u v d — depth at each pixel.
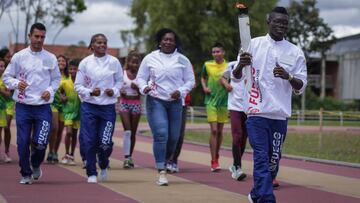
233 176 14.62
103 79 13.32
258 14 62.56
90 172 13.59
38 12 61.59
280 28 9.86
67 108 17.53
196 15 65.81
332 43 82.88
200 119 55.97
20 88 12.52
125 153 16.94
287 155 21.08
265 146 9.80
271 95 9.80
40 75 12.73
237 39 64.88
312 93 79.69
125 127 16.89
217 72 16.03
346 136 35.03
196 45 66.81
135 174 15.40
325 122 57.56
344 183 14.16
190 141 28.23
